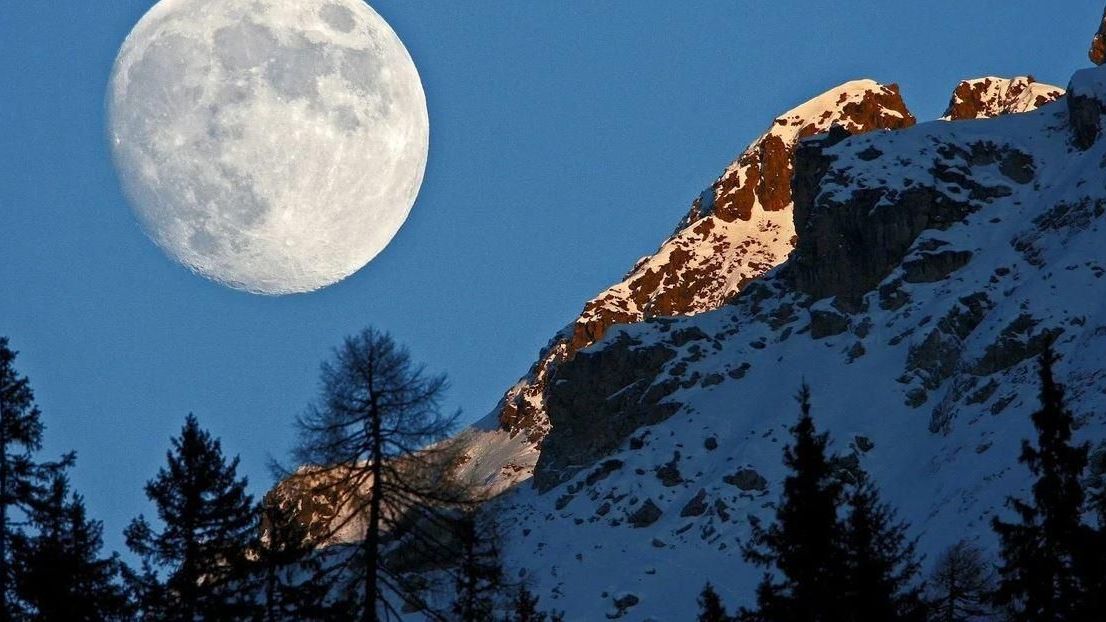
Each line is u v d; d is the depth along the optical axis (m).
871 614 96.38
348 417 72.44
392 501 73.06
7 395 91.75
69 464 92.69
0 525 91.25
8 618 89.75
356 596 73.69
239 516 86.88
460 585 84.69
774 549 100.81
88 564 90.44
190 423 89.31
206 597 85.56
